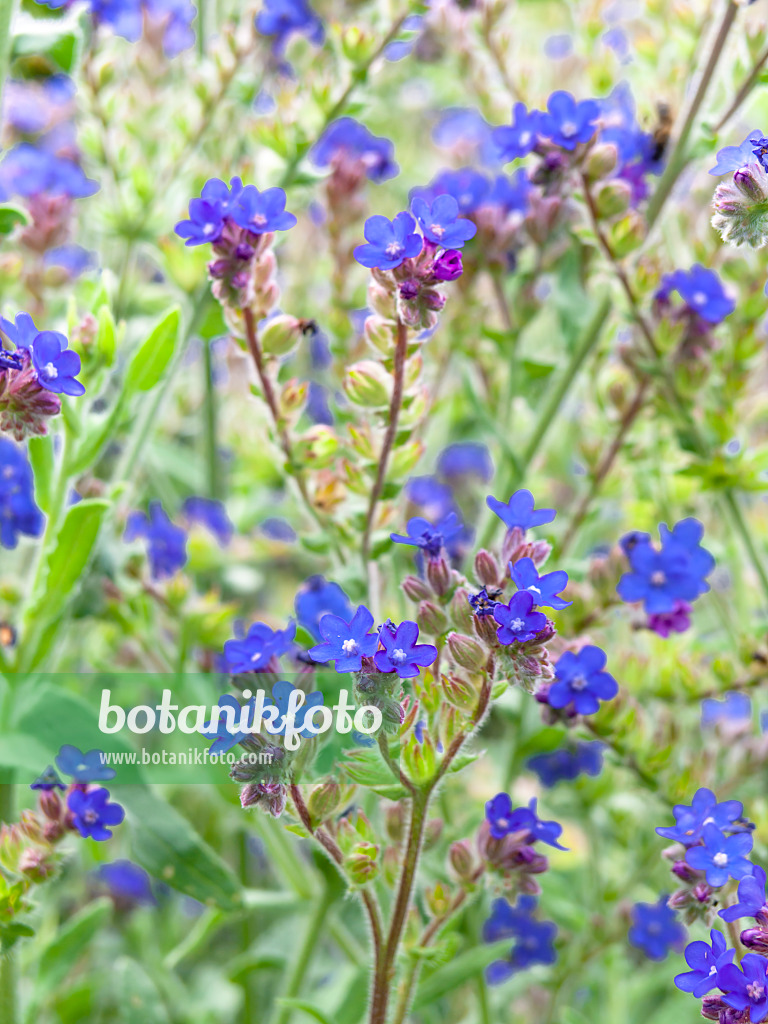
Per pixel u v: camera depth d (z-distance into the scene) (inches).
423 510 22.0
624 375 20.3
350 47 19.7
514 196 20.7
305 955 19.2
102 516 17.4
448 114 31.4
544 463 24.2
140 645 20.2
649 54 21.6
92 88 20.9
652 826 20.3
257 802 14.8
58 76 22.1
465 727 15.2
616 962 21.4
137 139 21.9
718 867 14.8
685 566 17.8
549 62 27.9
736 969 14.1
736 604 21.6
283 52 22.5
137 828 18.1
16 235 20.9
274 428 17.6
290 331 17.0
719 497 20.1
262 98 24.1
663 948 20.3
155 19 21.8
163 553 21.6
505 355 20.7
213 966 24.5
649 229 19.1
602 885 21.7
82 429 17.4
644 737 18.3
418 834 15.3
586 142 18.3
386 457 16.9
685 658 19.3
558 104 18.2
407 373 16.7
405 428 17.0
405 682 16.2
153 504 22.9
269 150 20.2
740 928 15.7
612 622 19.8
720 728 20.1
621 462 20.5
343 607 19.0
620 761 18.3
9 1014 17.9
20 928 16.6
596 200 18.5
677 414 19.3
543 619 14.5
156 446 24.7
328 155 23.1
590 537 22.1
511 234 20.1
